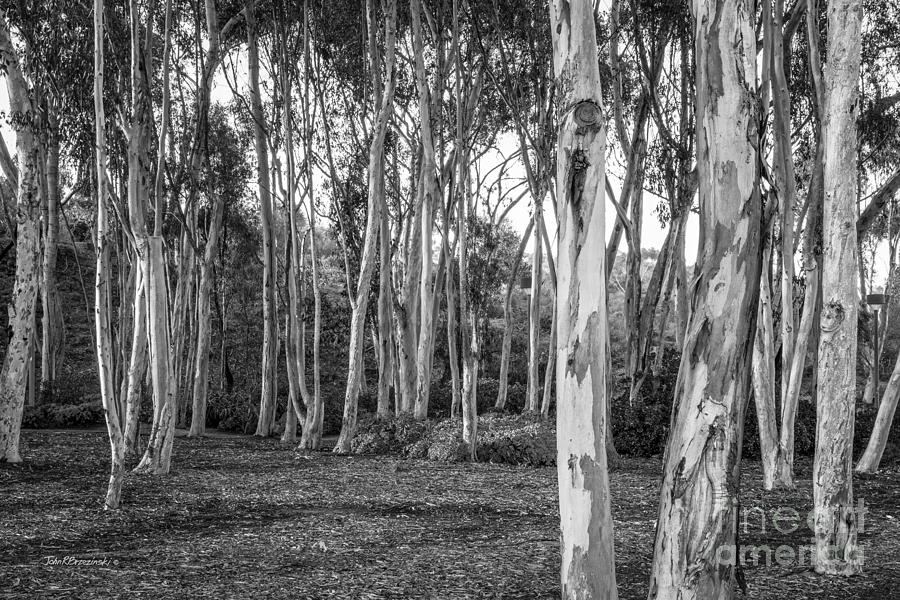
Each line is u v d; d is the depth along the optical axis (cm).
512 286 3241
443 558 750
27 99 1508
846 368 718
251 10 2212
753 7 424
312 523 968
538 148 1722
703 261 425
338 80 2245
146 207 1319
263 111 2359
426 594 609
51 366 2930
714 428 416
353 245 2322
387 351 2269
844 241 728
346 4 2198
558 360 502
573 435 489
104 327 1034
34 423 2673
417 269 2305
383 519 1002
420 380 2252
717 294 419
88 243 4766
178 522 968
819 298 1477
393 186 2742
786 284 1365
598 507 487
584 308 493
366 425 2144
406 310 2298
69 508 1043
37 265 1558
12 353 1561
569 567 489
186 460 1717
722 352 416
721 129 420
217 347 4128
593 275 494
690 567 415
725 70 420
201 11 2228
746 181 418
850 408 716
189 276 2292
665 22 1989
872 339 3033
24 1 1702
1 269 4434
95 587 625
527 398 2745
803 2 1612
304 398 2100
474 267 2925
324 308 3712
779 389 1997
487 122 2653
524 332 4709
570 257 496
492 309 4094
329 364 4147
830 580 688
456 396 2416
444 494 1232
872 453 1612
